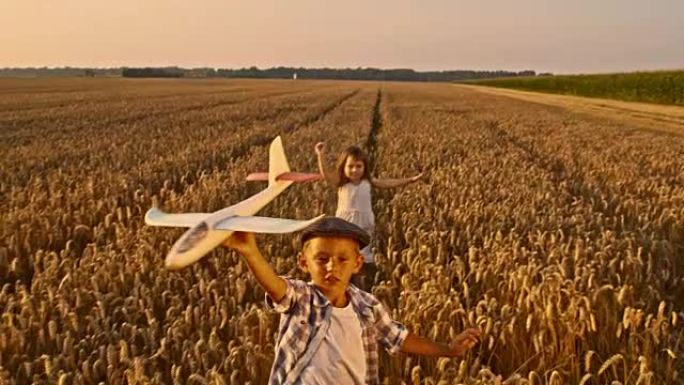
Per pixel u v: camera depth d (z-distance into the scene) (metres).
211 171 10.84
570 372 3.46
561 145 15.16
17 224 6.38
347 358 2.03
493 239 5.76
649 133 19.44
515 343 3.67
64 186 8.73
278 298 1.97
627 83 43.31
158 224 1.66
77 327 3.69
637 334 3.58
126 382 3.28
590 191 9.12
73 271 4.71
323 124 18.92
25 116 22.12
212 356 3.35
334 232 2.00
